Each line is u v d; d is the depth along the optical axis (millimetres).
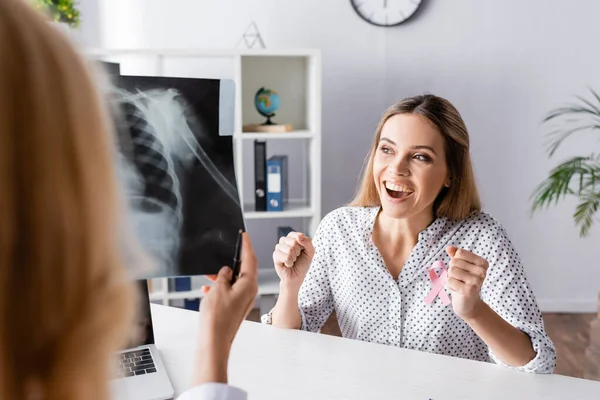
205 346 634
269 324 1312
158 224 870
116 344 350
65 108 306
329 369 1052
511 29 3152
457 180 1362
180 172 892
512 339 1113
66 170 303
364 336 1416
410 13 3145
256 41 3129
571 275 3340
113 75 877
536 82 3188
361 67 3207
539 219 3297
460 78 3207
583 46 3150
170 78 903
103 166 332
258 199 2832
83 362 323
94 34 3088
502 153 3252
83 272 315
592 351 2803
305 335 1206
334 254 1458
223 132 920
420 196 1308
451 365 1077
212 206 896
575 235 3299
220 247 888
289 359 1091
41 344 312
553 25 3143
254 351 1125
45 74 300
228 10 3115
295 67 3035
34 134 294
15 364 306
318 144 2789
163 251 868
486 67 3189
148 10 3090
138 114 877
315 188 2824
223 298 670
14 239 292
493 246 1335
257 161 2803
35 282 300
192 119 905
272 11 3129
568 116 3203
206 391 561
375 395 961
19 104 292
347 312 1438
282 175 2830
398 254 1409
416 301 1363
